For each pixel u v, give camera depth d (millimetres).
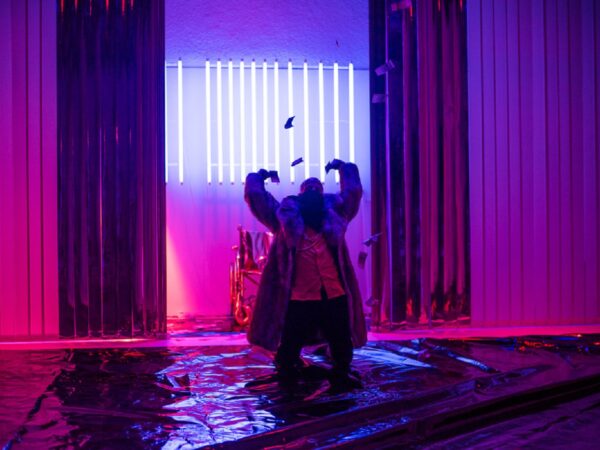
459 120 5535
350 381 3529
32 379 3695
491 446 2604
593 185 5738
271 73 6977
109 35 5266
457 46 5543
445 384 3453
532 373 3646
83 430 2678
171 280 6816
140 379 3680
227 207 6898
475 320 5605
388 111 5473
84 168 5227
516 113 5660
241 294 5859
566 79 5711
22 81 5234
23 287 5230
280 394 3281
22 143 5234
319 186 3787
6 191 5219
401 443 2670
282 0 6164
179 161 6820
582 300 5730
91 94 5238
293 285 3625
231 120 6902
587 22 5742
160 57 5285
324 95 7016
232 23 6383
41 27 5258
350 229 6926
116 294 5238
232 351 4559
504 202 5645
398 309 5438
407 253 5473
